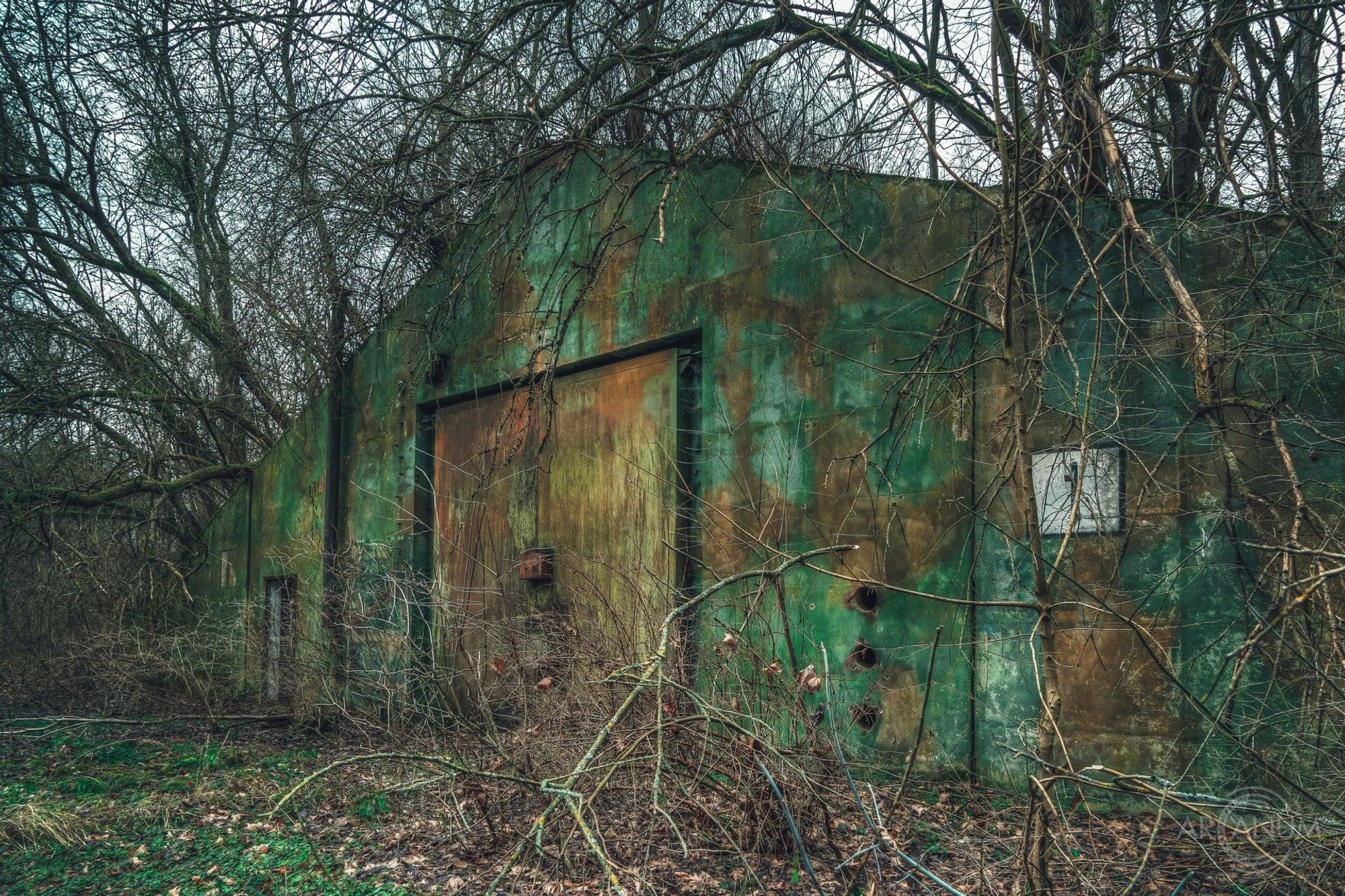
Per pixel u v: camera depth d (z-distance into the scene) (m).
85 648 11.48
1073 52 6.21
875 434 6.73
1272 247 5.57
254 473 13.40
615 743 5.04
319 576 11.61
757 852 4.93
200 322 15.51
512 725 7.75
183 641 12.08
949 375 6.39
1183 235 5.81
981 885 4.27
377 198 10.01
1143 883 4.39
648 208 8.41
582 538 8.67
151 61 11.03
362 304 11.55
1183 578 5.57
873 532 6.68
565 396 9.04
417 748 7.15
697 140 7.74
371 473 11.39
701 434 7.87
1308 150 6.07
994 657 6.08
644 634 6.84
